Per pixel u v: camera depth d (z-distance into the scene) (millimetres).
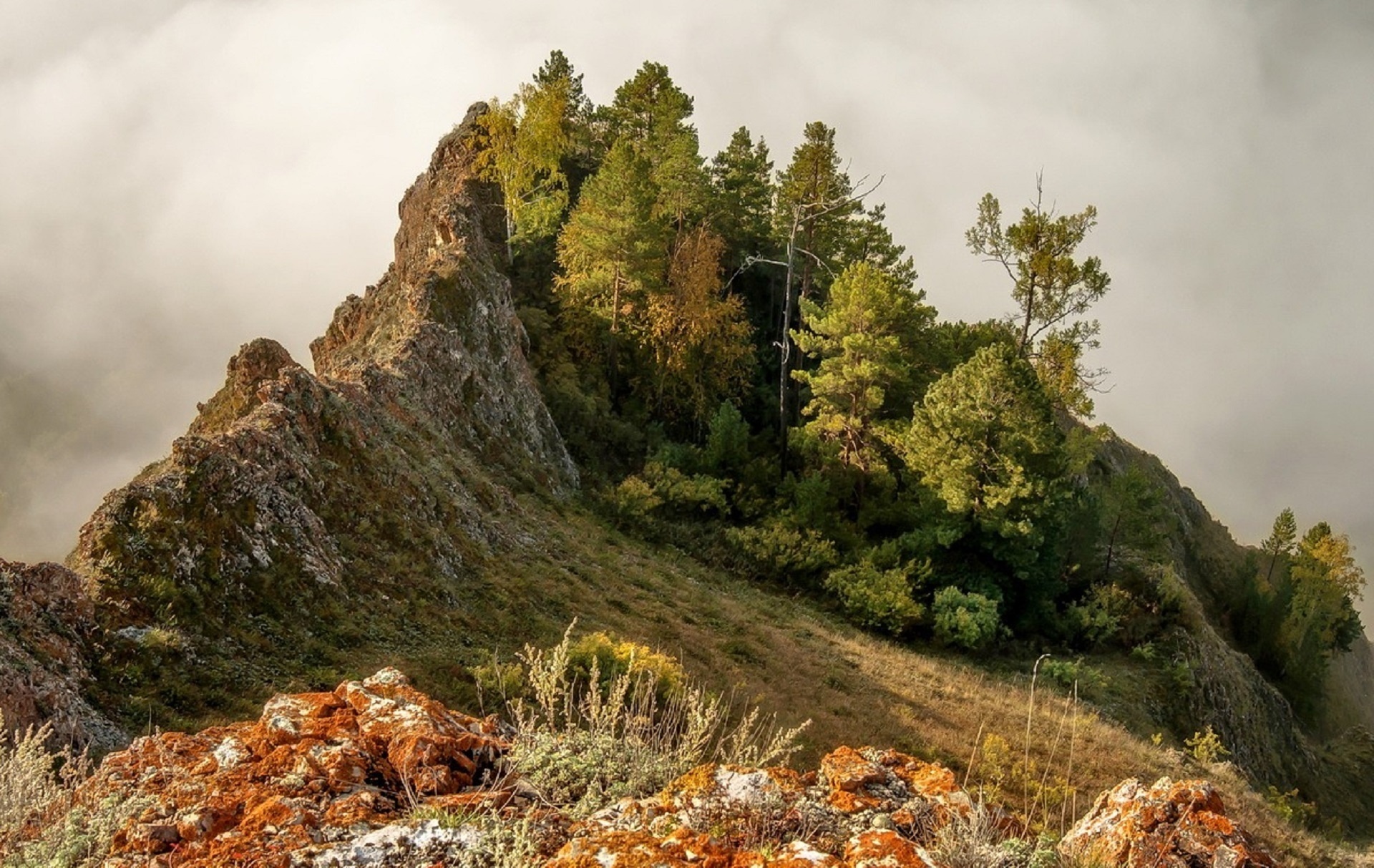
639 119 69188
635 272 52875
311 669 18922
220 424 30203
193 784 6582
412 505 27328
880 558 44562
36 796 6777
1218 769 30312
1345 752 60844
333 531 23750
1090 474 71875
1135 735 34969
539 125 54719
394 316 45188
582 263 53875
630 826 5883
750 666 28078
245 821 5945
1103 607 46844
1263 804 28922
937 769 7012
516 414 42250
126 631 17000
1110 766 26656
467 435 37719
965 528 44906
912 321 55562
